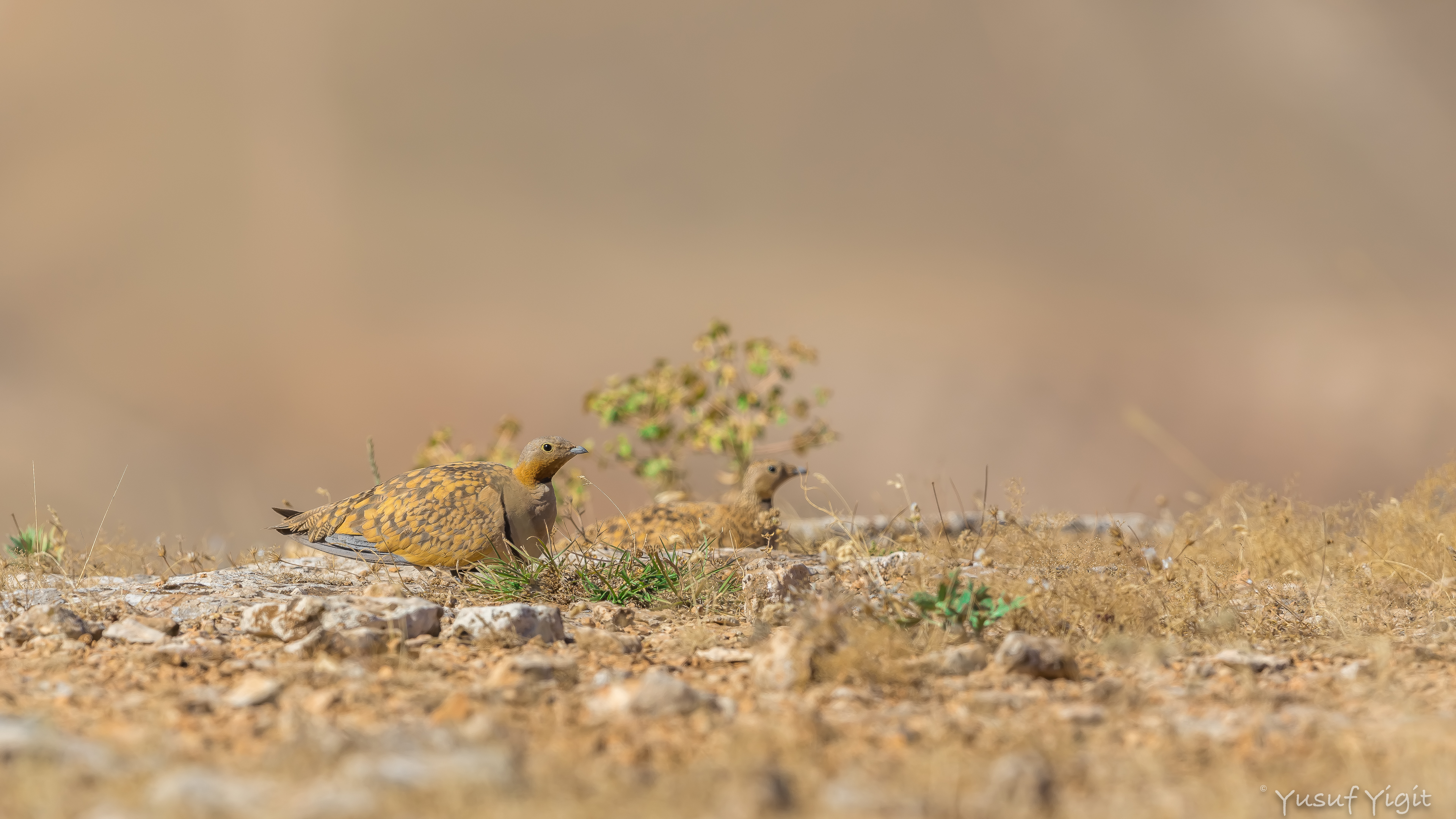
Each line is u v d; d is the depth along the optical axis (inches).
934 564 1159.0
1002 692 852.6
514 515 1224.8
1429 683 863.7
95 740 690.8
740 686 860.0
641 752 681.6
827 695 829.8
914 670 890.1
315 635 913.5
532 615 974.4
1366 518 1386.6
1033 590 1045.2
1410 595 1197.1
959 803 615.5
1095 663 949.2
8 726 670.5
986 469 1358.3
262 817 567.5
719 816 593.0
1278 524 1360.7
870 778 653.3
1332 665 938.1
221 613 1064.2
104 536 1454.2
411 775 623.5
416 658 913.5
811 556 1374.3
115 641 964.6
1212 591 1157.1
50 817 567.8
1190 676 901.2
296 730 705.6
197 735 705.6
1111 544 1272.1
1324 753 693.9
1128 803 623.5
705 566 1218.0
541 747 693.3
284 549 1534.2
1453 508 1390.3
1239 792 627.8
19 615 1048.8
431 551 1205.7
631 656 948.0
